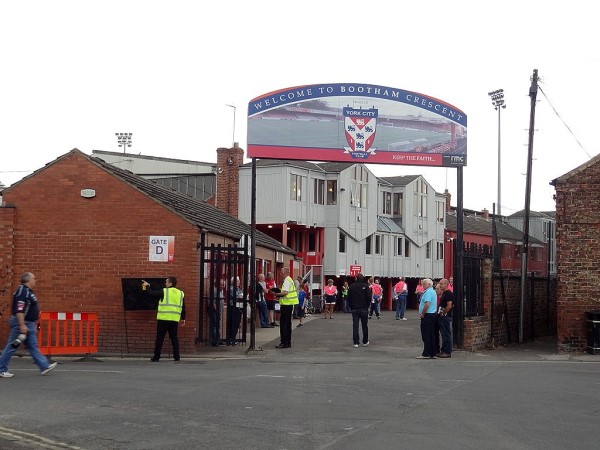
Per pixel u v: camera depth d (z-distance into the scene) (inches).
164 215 754.2
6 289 759.1
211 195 1968.5
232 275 898.1
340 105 782.5
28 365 623.5
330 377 541.3
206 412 385.7
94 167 765.9
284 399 431.5
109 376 530.6
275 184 1811.0
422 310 722.2
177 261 750.5
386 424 362.3
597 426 368.2
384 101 788.6
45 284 761.6
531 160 1058.1
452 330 786.2
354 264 1990.7
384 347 813.2
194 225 751.1
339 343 847.1
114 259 756.6
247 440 323.3
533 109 1089.4
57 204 766.5
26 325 527.8
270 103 770.8
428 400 437.1
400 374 567.5
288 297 796.0
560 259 791.1
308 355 741.3
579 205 789.2
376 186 2101.4
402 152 786.2
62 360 687.1
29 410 385.7
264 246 1135.0
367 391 469.4
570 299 786.8
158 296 735.7
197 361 687.1
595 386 507.8
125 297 738.8
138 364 651.5
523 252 991.0
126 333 748.0
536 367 636.7
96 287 756.0
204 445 313.9
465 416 387.5
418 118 790.5
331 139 778.8
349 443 319.9
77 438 325.7
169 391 454.3
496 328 871.7
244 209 1838.1
